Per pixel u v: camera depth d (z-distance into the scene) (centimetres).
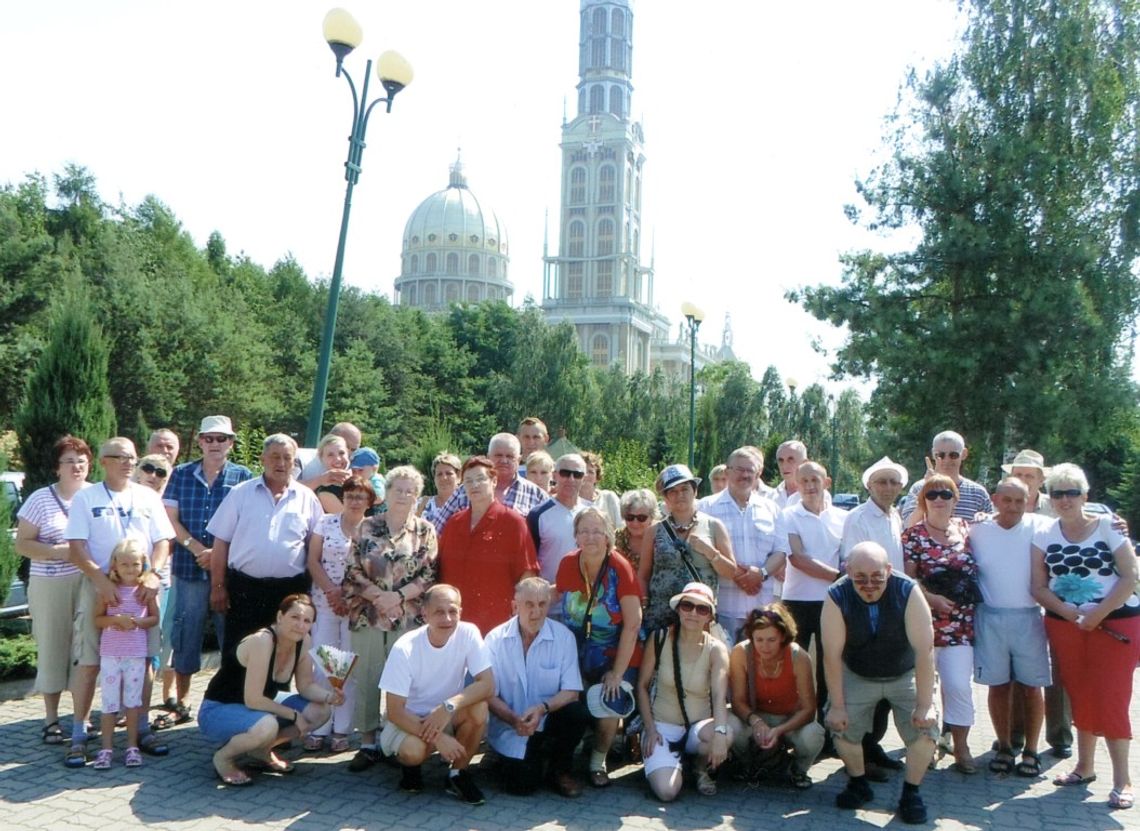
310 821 506
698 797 570
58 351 988
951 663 626
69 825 486
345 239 1080
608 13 14225
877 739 621
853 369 2294
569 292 13775
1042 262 2055
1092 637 587
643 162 14662
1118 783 568
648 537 643
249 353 3712
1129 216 2141
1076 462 2342
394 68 1064
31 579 638
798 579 675
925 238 2175
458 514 646
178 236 4994
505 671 590
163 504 696
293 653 596
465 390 5775
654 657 604
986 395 2080
